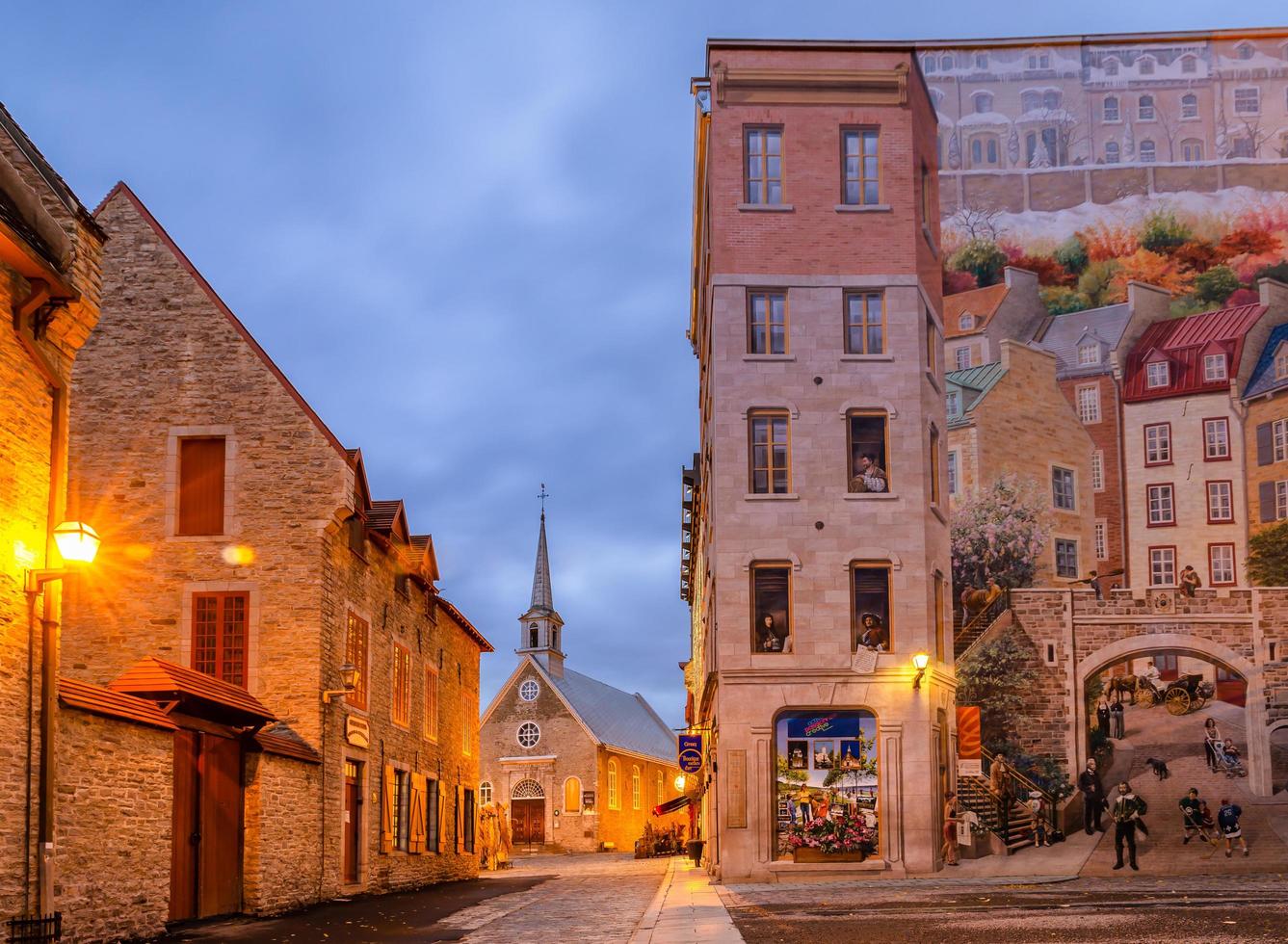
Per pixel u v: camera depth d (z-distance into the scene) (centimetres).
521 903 2428
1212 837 2869
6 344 1391
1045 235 3347
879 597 2950
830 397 3012
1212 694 3145
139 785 1664
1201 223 3328
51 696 1421
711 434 3162
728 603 2936
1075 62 3394
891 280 3061
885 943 1314
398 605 3108
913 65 3388
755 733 2888
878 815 2858
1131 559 3225
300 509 2502
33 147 1577
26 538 1418
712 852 3391
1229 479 3212
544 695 8319
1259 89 3366
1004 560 3219
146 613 2467
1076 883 2412
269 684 2438
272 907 2114
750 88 3112
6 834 1346
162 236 2612
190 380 2552
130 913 1625
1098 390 3288
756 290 3055
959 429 3272
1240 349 3244
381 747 2909
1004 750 3158
